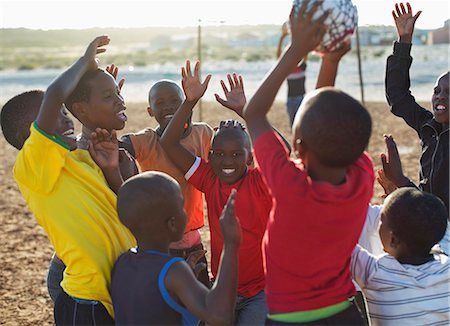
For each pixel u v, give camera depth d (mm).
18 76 37438
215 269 3910
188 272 3055
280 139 2936
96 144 3557
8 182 12062
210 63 41250
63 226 3352
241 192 3721
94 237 3348
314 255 2818
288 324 2883
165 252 3184
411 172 10602
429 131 4324
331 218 2752
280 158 2807
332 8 2941
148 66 41156
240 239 3076
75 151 3562
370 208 3842
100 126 3721
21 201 10656
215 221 3818
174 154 3908
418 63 28797
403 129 14844
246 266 3748
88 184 3410
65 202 3361
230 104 3982
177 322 3090
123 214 3135
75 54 63750
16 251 8125
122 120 3736
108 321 3361
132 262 3176
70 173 3408
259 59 43781
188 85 3783
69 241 3355
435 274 3195
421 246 3234
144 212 3086
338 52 3107
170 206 3105
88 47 3518
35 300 6574
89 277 3344
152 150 4277
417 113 4375
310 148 2734
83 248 3328
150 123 18125
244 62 41094
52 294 3947
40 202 3391
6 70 44719
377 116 16719
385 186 4129
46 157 3301
